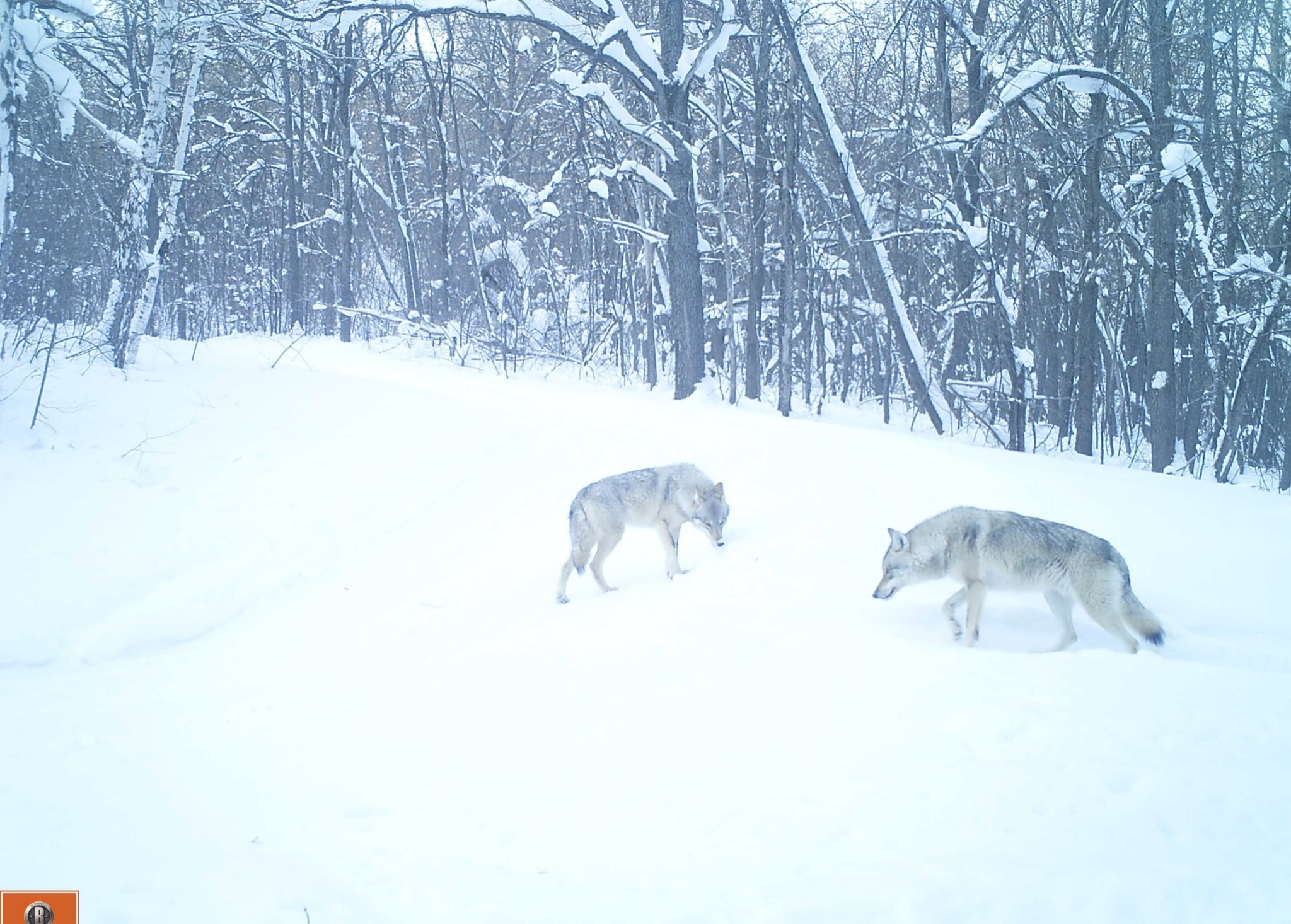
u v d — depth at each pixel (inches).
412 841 174.2
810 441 574.6
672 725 221.1
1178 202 751.1
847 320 1138.7
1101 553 279.6
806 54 957.8
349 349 1118.4
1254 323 721.6
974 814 165.8
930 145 769.6
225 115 1457.9
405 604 376.8
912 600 331.0
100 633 332.5
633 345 1149.1
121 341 610.5
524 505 508.1
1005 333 770.8
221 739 236.2
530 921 141.8
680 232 898.1
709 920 138.8
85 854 167.8
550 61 1179.3
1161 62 709.9
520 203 1339.8
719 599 330.6
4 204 497.7
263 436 539.5
